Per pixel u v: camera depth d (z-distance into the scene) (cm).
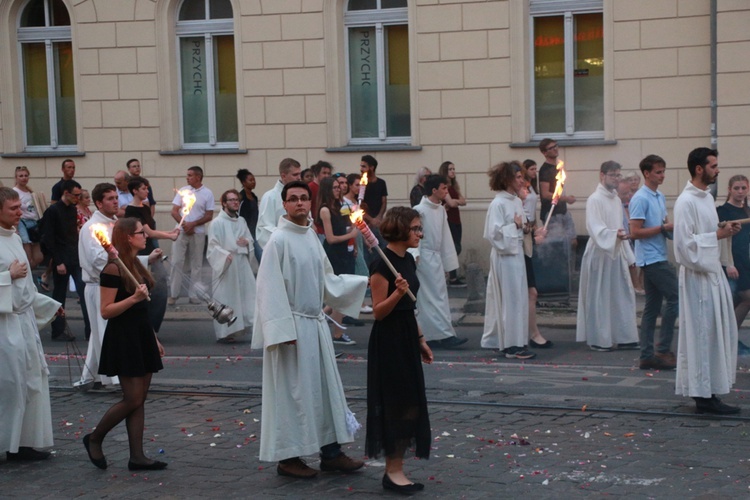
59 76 1853
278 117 1689
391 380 608
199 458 700
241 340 1213
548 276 1316
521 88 1559
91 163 1794
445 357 1048
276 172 1700
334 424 643
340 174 1205
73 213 1220
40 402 708
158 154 1758
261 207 1080
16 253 701
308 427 629
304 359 630
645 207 950
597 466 648
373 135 1689
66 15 1834
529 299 1091
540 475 634
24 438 704
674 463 650
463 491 608
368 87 1681
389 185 1639
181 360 1080
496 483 621
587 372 952
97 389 928
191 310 1416
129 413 675
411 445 610
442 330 1097
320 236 1229
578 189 1538
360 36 1673
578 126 1571
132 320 669
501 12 1556
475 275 1327
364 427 773
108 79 1773
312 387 634
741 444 690
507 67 1560
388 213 615
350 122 1691
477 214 1583
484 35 1568
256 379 964
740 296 965
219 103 1766
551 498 590
